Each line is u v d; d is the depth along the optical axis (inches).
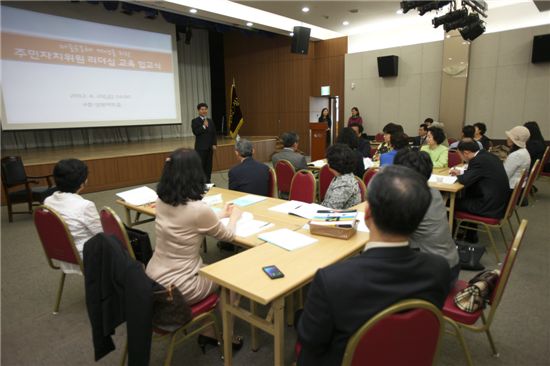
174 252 64.8
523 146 143.5
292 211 88.8
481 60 282.0
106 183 233.6
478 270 106.0
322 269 37.4
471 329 60.7
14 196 167.5
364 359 36.0
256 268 59.3
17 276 111.7
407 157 68.2
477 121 290.0
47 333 82.7
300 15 277.0
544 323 83.0
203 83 434.3
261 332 82.3
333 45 368.8
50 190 173.8
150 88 308.5
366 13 272.5
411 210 34.6
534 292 96.4
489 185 113.3
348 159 92.5
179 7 272.5
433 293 37.6
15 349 77.0
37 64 246.1
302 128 390.0
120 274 54.8
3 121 234.1
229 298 63.8
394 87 331.9
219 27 338.0
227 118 446.0
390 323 34.7
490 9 276.2
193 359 73.5
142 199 103.5
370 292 34.9
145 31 302.0
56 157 235.9
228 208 87.0
